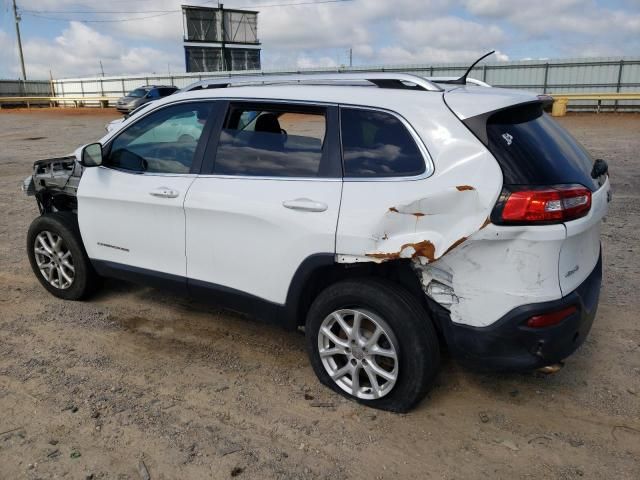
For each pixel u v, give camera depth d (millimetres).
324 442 2924
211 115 3723
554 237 2678
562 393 3352
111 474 2682
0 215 7859
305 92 3387
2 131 22984
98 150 4105
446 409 3199
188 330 4223
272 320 3504
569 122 21719
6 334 4145
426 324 2963
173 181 3777
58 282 4742
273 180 3352
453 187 2773
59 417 3117
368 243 2939
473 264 2785
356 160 3119
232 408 3221
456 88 3219
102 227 4230
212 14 43625
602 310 4422
